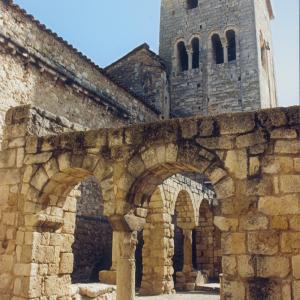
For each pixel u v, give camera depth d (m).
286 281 6.58
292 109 7.23
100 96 18.47
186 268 17.39
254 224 6.97
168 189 15.38
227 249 7.04
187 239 17.69
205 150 7.63
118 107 20.08
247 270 6.83
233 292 6.84
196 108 29.88
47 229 9.19
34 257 8.70
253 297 6.70
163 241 14.61
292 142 7.10
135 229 8.38
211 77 30.05
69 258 9.73
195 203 18.33
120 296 8.01
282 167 7.05
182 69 33.03
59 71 15.80
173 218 22.08
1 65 13.12
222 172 7.39
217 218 7.23
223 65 29.89
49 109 15.38
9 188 9.35
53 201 9.35
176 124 8.02
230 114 7.64
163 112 26.80
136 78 27.92
